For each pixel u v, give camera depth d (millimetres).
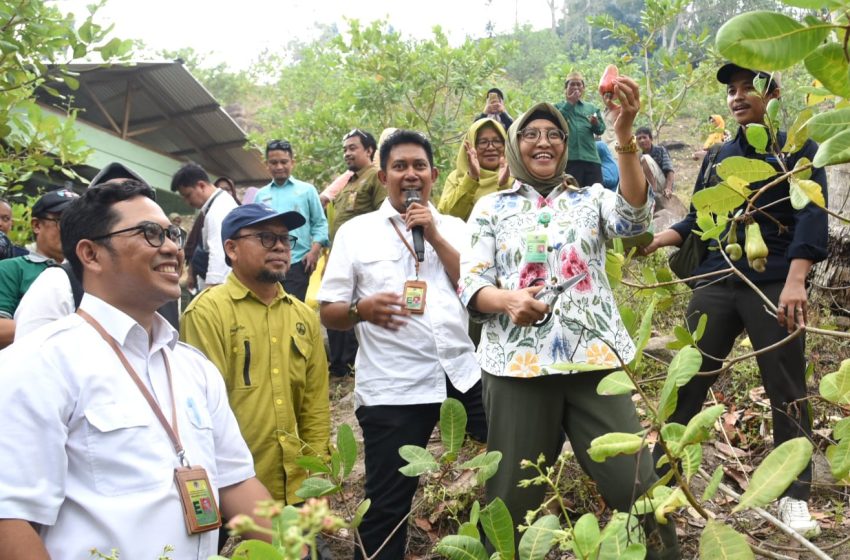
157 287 2150
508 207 2943
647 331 1776
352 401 5844
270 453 3137
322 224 6695
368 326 3439
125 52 5648
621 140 2633
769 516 1877
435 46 9648
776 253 3291
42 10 5320
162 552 1960
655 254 6094
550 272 2807
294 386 3289
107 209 2150
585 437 2729
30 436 1878
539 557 1718
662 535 2621
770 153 3266
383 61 9656
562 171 2996
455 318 3471
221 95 23016
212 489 2115
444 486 3967
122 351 2121
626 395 2770
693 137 15766
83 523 1922
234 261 3281
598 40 28000
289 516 1598
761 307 3260
